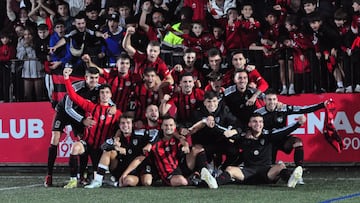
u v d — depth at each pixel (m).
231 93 9.03
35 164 10.81
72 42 10.54
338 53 10.00
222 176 8.31
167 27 10.63
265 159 8.47
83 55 9.54
